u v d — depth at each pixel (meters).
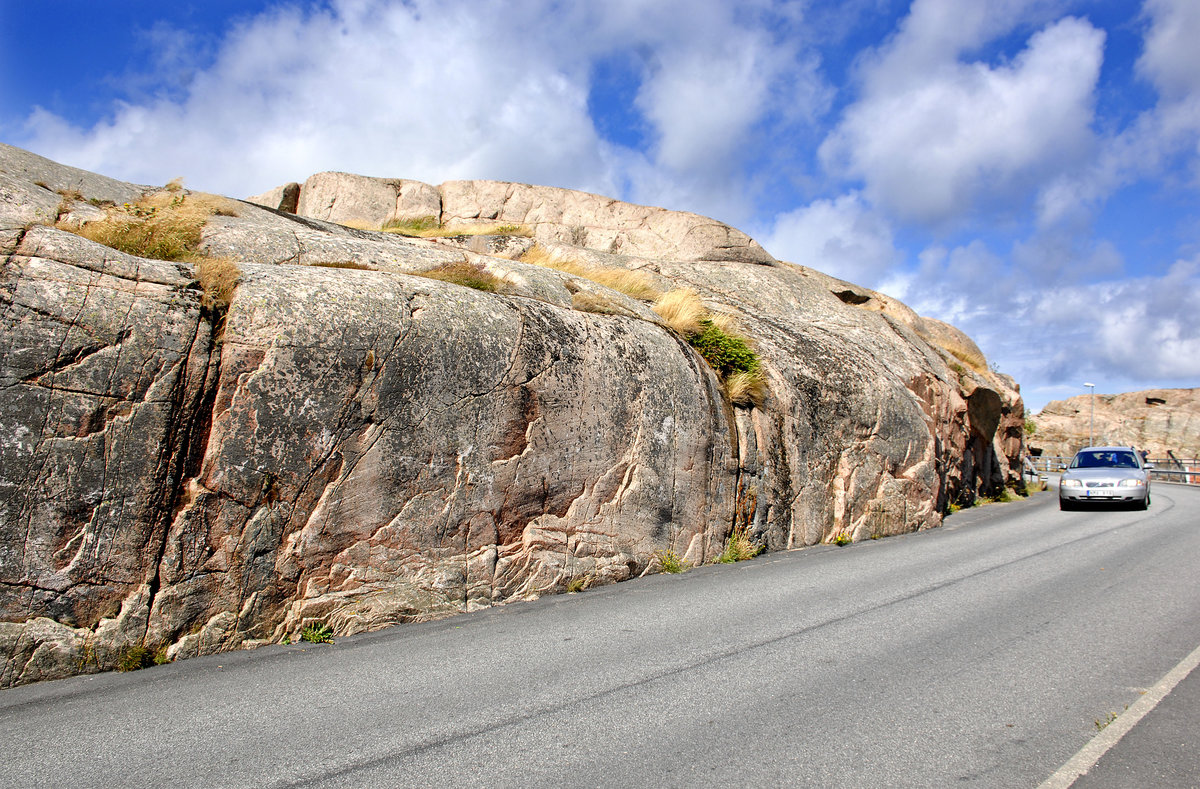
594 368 8.09
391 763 3.46
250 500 5.52
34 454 4.73
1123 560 8.84
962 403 16.64
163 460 5.18
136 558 5.01
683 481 8.88
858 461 11.83
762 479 10.09
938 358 17.55
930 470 13.22
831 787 3.21
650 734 3.79
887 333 16.59
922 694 4.36
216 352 5.55
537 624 6.10
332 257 8.02
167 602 5.10
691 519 8.94
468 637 5.71
